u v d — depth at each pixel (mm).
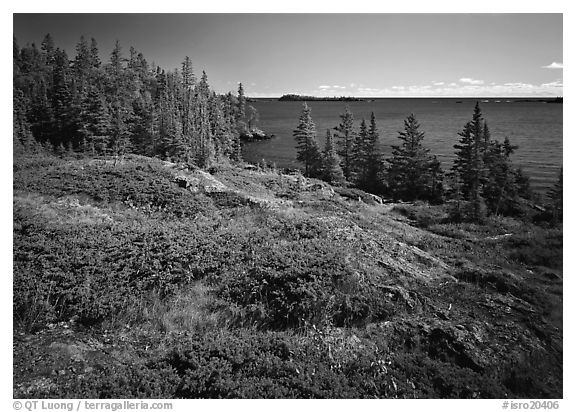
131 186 22453
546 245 22500
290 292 11617
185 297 11539
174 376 8312
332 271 12758
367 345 10273
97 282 11414
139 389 8031
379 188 56000
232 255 13930
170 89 98312
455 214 32375
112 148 60719
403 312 12188
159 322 10445
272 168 69500
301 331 10703
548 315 12992
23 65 90438
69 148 59406
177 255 13211
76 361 8680
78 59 98125
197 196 22781
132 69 112812
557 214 33094
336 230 18453
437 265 17172
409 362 9641
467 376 9266
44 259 12133
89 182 22406
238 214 20828
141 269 12336
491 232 27547
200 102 91562
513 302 13625
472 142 48500
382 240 18953
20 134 56156
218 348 9219
